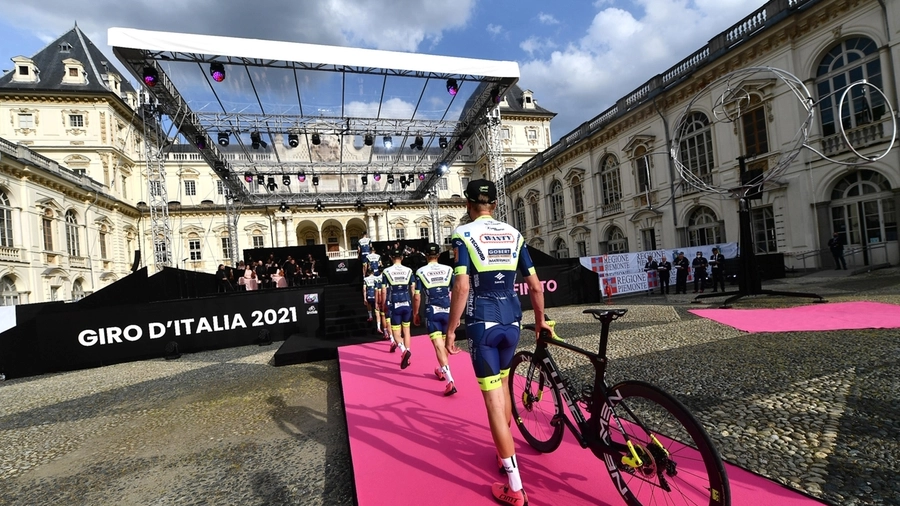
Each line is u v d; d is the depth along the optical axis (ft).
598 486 7.75
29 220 73.56
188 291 36.94
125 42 31.22
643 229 69.05
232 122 50.01
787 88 47.16
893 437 8.65
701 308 29.22
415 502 7.57
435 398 13.76
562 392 8.17
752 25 50.98
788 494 7.07
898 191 39.50
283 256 75.92
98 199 97.45
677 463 6.63
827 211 45.19
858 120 42.34
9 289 70.03
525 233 112.57
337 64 37.06
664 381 13.50
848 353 14.42
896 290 28.37
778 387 11.96
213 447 12.24
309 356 23.71
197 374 22.79
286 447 11.75
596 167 81.15
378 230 133.69
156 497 9.59
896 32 38.68
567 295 41.01
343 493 8.95
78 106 107.76
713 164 56.34
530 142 138.51
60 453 12.92
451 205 140.97
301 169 69.82
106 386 21.81
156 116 43.16
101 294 29.66
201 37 33.14
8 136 103.81
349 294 35.40
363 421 11.86
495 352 7.72
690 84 58.49
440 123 56.70
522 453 9.25
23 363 27.20
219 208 127.13
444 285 15.26
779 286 38.60
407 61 39.17
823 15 43.83
